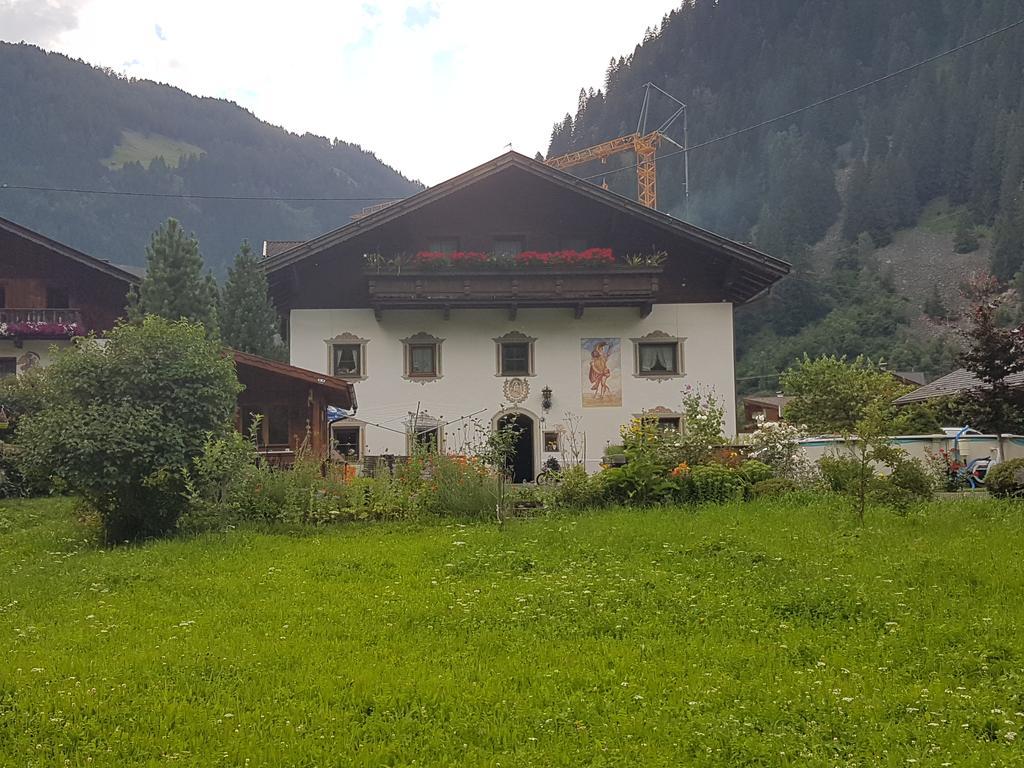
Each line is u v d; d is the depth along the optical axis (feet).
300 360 106.83
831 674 23.30
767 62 472.44
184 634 28.14
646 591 32.53
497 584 34.50
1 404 87.56
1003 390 74.74
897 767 17.93
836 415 94.07
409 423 106.32
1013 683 22.33
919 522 46.37
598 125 476.54
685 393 101.19
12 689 22.99
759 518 49.39
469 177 106.42
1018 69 393.09
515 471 110.83
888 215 375.45
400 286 103.71
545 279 104.99
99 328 117.50
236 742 19.54
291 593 33.91
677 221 106.52
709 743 19.07
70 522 57.31
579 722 20.45
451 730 20.18
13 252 116.37
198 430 51.39
